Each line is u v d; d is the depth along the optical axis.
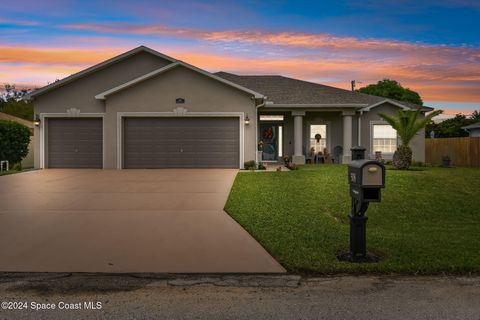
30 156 22.78
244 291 4.55
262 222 7.70
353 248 5.50
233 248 6.16
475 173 14.12
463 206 9.71
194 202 9.63
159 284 4.78
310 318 3.84
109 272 5.16
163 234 6.94
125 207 9.09
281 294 4.46
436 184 11.91
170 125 17.19
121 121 17.12
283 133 20.95
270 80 23.44
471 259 5.47
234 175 14.52
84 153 17.78
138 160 17.23
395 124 15.98
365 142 20.70
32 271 5.19
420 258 5.54
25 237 6.73
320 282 4.82
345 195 10.30
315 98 20.58
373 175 5.23
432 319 3.81
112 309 4.07
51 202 9.66
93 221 7.82
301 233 6.96
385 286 4.68
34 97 17.72
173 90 16.98
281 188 11.27
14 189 11.54
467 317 3.86
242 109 16.95
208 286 4.71
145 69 18.45
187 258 5.70
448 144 22.97
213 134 17.12
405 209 9.35
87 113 17.72
